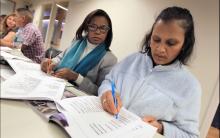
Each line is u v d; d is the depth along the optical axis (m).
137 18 2.12
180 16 0.69
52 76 0.88
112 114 0.56
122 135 0.45
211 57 1.53
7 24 2.27
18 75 0.65
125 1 2.29
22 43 1.78
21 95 0.49
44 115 0.44
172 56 0.73
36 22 4.87
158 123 0.64
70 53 1.29
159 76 0.78
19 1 5.60
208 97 1.53
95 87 1.07
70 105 0.52
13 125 0.37
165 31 0.68
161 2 1.90
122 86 0.82
